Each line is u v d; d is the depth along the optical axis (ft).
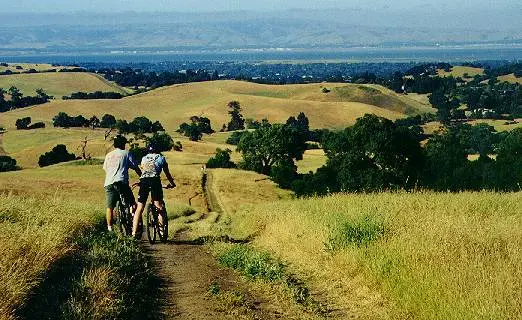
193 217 106.42
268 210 68.95
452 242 32.01
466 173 181.88
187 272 34.42
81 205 59.31
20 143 555.69
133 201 45.57
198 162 359.05
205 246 45.39
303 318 25.30
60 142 475.31
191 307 26.58
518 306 22.57
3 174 259.60
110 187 43.45
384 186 186.60
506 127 626.23
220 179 262.26
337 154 214.28
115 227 45.98
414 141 203.00
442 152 216.13
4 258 24.86
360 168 201.87
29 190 193.16
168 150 448.65
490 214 47.73
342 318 26.18
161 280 32.09
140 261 34.50
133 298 26.21
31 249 27.53
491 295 23.57
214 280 32.32
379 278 29.50
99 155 442.91
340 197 69.05
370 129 200.23
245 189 247.50
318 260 36.91
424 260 29.68
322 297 29.81
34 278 24.56
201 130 622.13
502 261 28.07
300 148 318.65
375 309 27.04
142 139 508.12
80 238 36.99
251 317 25.26
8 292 21.71
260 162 321.11
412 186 196.24
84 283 25.50
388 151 197.98
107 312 22.95
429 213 44.32
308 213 53.42
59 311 22.39
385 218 41.75
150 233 47.42
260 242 48.65
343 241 37.42
